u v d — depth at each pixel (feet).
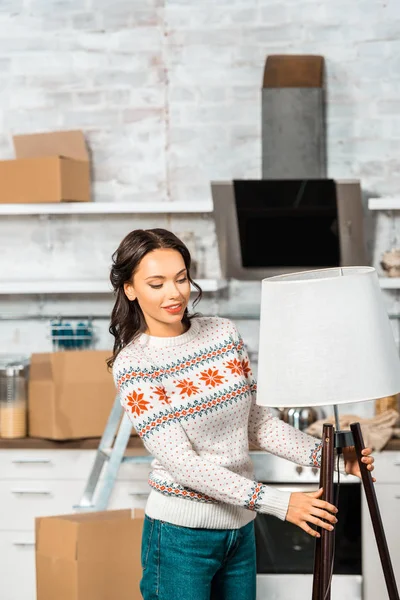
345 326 6.94
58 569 11.43
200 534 8.32
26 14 17.04
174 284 8.38
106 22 16.94
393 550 13.93
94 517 11.73
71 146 16.29
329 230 15.75
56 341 16.65
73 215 17.13
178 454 8.04
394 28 16.48
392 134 16.55
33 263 17.22
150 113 16.92
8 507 15.01
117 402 14.02
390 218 16.58
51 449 14.94
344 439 7.44
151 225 17.02
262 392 7.27
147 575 8.58
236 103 16.75
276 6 16.61
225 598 8.68
